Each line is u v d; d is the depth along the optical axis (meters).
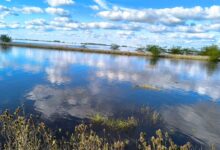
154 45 123.94
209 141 15.16
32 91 26.55
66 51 118.81
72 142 13.32
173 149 11.78
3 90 26.22
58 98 24.09
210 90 35.62
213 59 112.69
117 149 12.84
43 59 67.06
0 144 12.30
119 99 25.61
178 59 116.12
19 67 47.03
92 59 80.81
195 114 21.73
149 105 24.02
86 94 26.95
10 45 125.94
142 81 40.12
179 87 36.69
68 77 38.62
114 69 55.03
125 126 16.53
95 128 16.05
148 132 16.00
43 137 13.47
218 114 22.17
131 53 126.31
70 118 17.88
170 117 20.11
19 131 11.97
